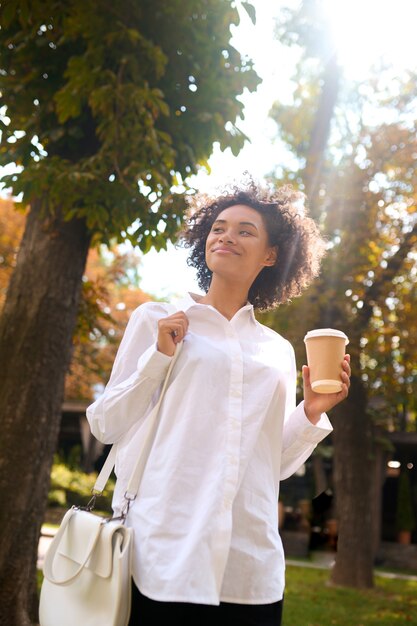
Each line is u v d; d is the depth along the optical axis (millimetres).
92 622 1669
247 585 1703
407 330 10359
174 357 1804
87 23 4430
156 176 4504
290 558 15359
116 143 4453
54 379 4824
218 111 5035
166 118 4984
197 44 4812
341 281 9617
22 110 4910
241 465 1739
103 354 19328
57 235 4891
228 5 4668
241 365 1814
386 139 9938
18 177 4406
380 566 16375
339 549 10430
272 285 2289
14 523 4609
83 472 21984
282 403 1878
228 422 1756
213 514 1672
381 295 10219
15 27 4883
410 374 11281
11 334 4797
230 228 1995
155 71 4797
